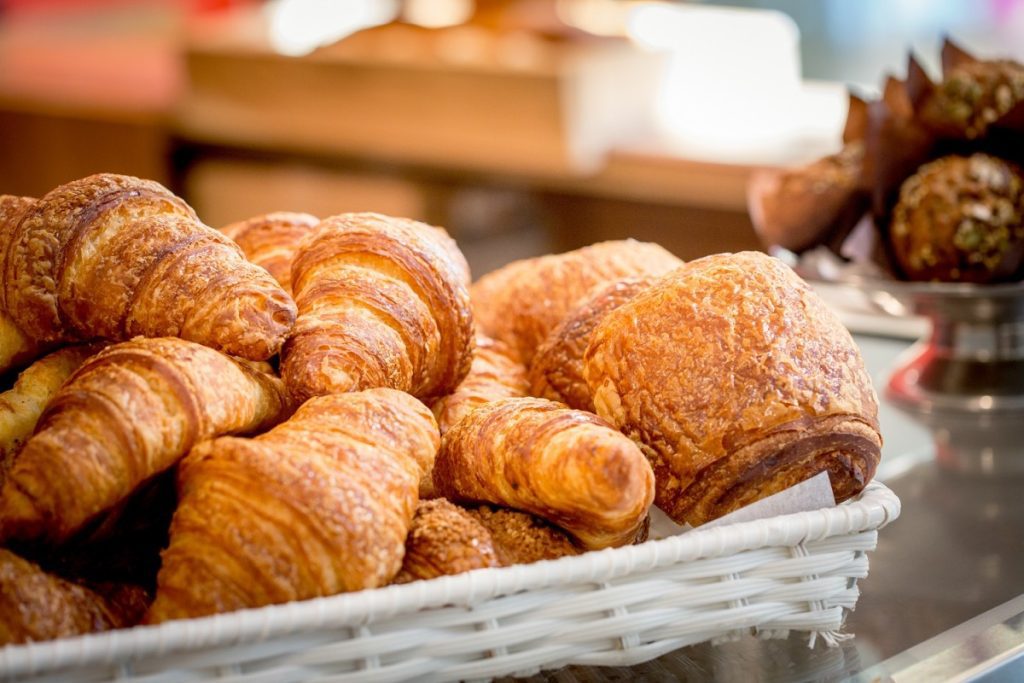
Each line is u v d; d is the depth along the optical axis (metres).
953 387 1.02
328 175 2.19
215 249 0.72
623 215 1.98
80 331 0.73
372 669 0.65
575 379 0.80
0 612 0.64
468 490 0.71
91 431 0.65
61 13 2.95
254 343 0.70
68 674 0.62
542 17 2.14
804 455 0.72
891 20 2.18
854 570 0.72
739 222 1.89
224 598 0.64
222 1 2.74
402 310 0.75
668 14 2.34
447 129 2.07
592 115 2.01
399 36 2.14
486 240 2.10
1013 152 1.04
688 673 0.72
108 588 0.68
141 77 2.54
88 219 0.72
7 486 0.66
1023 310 1.02
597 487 0.66
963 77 1.04
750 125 2.09
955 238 1.02
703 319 0.73
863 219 1.08
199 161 2.31
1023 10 2.04
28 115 2.40
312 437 0.67
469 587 0.65
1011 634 0.76
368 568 0.65
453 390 0.80
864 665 0.73
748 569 0.70
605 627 0.68
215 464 0.65
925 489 0.91
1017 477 0.92
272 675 0.64
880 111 1.05
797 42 2.29
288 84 2.18
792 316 0.73
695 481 0.72
